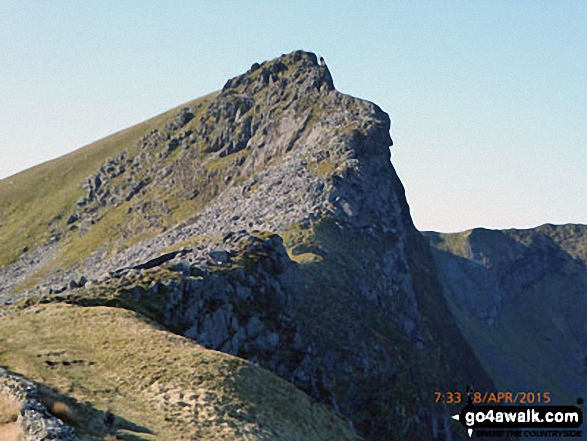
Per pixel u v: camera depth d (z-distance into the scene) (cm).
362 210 14738
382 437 9550
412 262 17688
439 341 15750
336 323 10394
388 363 10950
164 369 4906
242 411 4603
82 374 4666
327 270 11619
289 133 19600
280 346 8825
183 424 4103
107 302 7119
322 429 5272
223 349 7956
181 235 15712
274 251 10100
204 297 8088
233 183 19775
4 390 3669
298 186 15038
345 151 16100
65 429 3212
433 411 12000
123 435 3619
